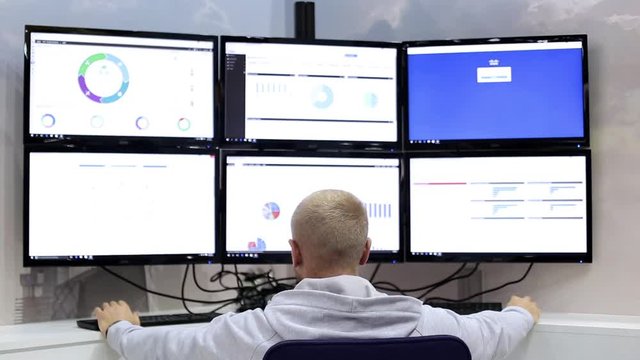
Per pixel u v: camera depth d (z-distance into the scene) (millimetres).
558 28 2434
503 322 1798
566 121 2344
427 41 2420
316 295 1489
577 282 2381
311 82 2404
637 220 2297
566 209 2318
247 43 2379
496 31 2529
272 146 2387
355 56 2422
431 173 2396
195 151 2303
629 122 2312
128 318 1947
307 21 2613
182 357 1558
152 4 2512
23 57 2256
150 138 2273
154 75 2285
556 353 2084
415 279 2637
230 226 2344
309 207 1585
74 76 2215
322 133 2408
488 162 2361
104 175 2223
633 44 2314
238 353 1470
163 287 2494
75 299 2312
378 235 2408
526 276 2467
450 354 1401
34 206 2162
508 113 2379
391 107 2436
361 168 2408
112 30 2244
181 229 2289
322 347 1339
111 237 2223
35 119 2176
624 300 2311
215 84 2338
